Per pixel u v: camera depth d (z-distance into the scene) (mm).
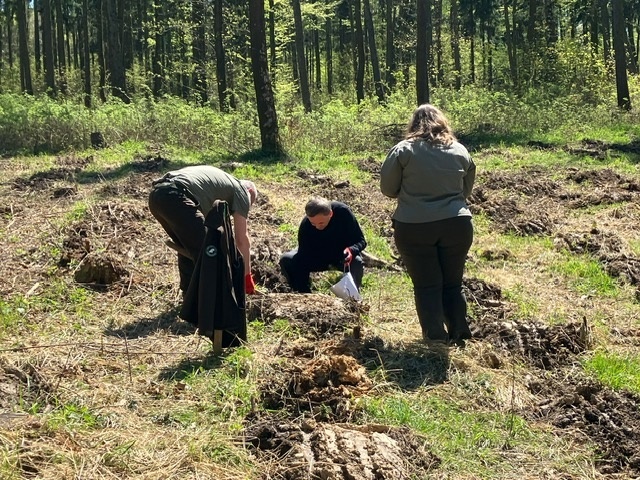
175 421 4121
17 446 3553
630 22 42469
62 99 25484
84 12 33781
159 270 7051
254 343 5289
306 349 5145
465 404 4500
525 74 25172
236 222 5719
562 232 8930
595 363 5117
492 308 6266
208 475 3549
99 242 7676
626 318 6324
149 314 6035
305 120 17359
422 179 5281
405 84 31828
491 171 12727
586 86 23703
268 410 4258
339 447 3707
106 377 4656
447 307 5504
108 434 3842
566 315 6258
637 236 8859
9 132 17406
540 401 4637
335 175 12867
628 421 4379
